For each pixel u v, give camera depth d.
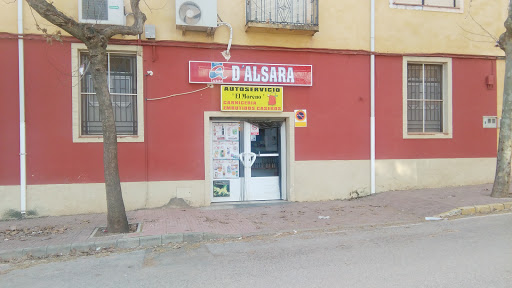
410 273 4.56
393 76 10.16
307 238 6.59
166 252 5.96
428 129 10.69
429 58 10.38
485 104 10.80
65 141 8.38
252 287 4.31
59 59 8.35
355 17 9.93
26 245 6.09
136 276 4.84
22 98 8.15
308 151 9.67
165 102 8.88
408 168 10.26
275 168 9.91
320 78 9.73
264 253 5.72
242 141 9.70
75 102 8.40
